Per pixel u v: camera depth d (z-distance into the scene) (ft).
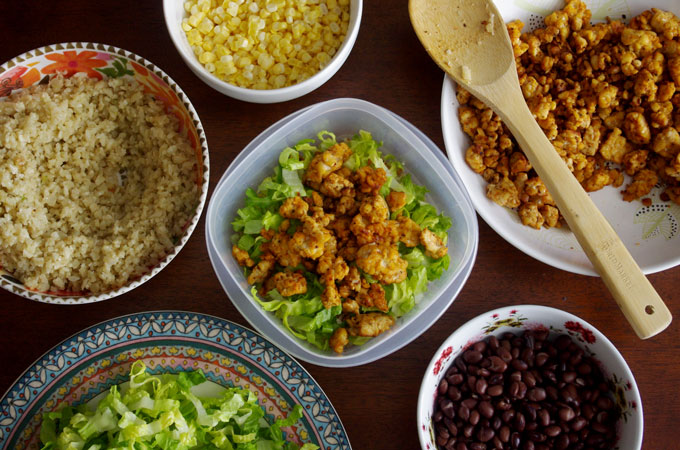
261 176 2.17
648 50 2.11
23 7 2.15
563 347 2.09
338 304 2.04
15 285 1.97
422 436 1.96
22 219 1.99
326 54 2.11
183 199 2.06
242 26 2.11
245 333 2.04
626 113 2.15
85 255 2.02
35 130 2.00
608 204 2.19
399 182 2.18
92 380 2.04
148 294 2.11
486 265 2.17
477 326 2.03
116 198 2.09
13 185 1.99
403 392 2.12
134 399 1.99
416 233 2.09
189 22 2.10
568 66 2.15
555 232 2.15
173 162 2.04
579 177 2.16
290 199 2.07
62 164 2.06
